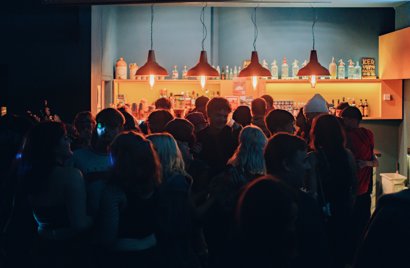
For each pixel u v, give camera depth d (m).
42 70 8.53
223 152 5.11
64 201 3.50
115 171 3.29
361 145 5.60
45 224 3.57
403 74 9.12
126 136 3.34
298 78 9.93
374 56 10.27
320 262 2.66
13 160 4.39
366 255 2.15
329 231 4.35
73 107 8.50
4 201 4.12
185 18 10.17
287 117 4.83
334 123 4.33
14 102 8.57
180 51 10.19
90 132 5.25
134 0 7.62
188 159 4.45
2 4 8.52
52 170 3.50
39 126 3.58
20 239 3.88
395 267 2.09
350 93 10.23
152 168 3.30
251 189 2.12
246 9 10.23
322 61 10.29
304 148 2.99
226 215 3.68
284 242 2.10
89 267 3.59
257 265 2.14
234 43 10.26
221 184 3.72
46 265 3.57
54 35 8.50
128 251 3.30
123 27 10.12
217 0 7.88
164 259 3.46
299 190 2.78
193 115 5.84
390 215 2.13
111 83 9.84
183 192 3.57
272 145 2.99
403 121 9.92
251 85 9.88
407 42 8.95
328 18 10.25
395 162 10.19
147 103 10.07
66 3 7.75
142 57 10.16
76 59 8.46
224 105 5.11
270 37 10.27
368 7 10.12
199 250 4.07
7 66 8.56
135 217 3.30
